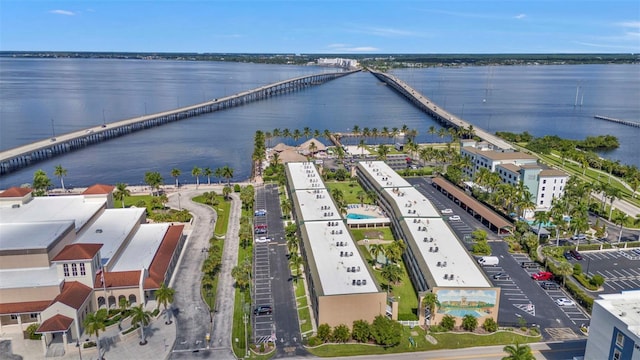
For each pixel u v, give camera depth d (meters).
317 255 129.62
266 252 153.12
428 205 171.12
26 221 142.75
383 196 186.38
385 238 166.25
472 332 111.25
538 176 194.25
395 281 133.75
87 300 109.50
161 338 106.62
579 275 138.25
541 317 117.69
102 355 100.00
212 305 120.81
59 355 99.69
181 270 139.25
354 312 109.19
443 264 124.62
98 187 165.25
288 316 116.94
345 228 149.75
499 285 133.38
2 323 108.12
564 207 168.62
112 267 125.50
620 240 165.88
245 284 128.38
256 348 103.88
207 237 164.00
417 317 116.00
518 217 183.25
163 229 153.88
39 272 115.50
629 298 93.19
